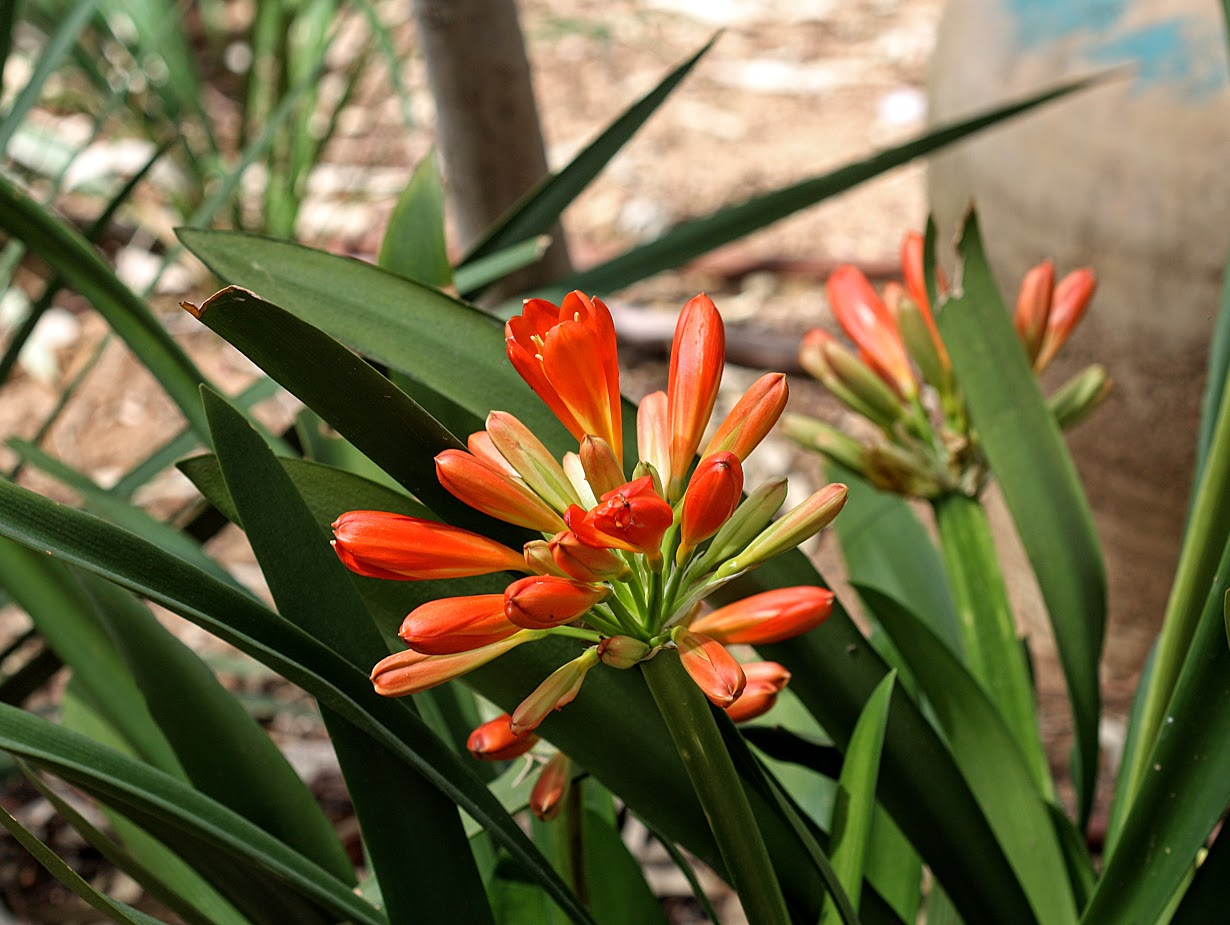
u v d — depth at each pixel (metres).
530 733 0.50
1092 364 1.01
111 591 0.57
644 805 0.52
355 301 0.52
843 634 0.56
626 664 0.44
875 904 0.57
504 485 0.45
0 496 0.43
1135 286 0.95
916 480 0.62
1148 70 0.90
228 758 0.57
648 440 0.47
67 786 1.10
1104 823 1.01
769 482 0.46
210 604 0.46
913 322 0.60
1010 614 0.62
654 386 1.65
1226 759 0.49
